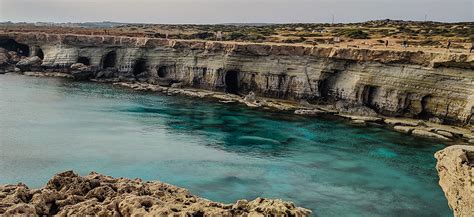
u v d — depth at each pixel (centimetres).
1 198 2734
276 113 7944
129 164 4912
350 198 4219
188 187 4312
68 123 6662
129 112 7656
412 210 3997
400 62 7406
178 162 5062
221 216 2531
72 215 2506
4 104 7800
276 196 4184
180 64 10262
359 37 11206
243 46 9225
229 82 9788
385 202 4153
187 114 7669
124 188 2972
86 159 5019
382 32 12512
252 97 8875
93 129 6391
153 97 9106
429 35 11225
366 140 6281
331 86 8438
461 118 6731
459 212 2820
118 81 10638
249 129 6781
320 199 4162
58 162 4878
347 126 7069
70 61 11206
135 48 10806
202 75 9912
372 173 4941
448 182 3028
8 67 11500
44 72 11350
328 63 8306
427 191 4459
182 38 12731
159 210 2477
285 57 8838
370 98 7906
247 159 5297
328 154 5600
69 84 10188
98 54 11194
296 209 2633
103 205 2641
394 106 7488
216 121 7244
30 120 6738
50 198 2752
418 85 7194
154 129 6581
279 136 6419
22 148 5322
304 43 10119
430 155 5631
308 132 6669
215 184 4425
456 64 6719
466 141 6172
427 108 7194
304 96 8594
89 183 3019
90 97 8812
